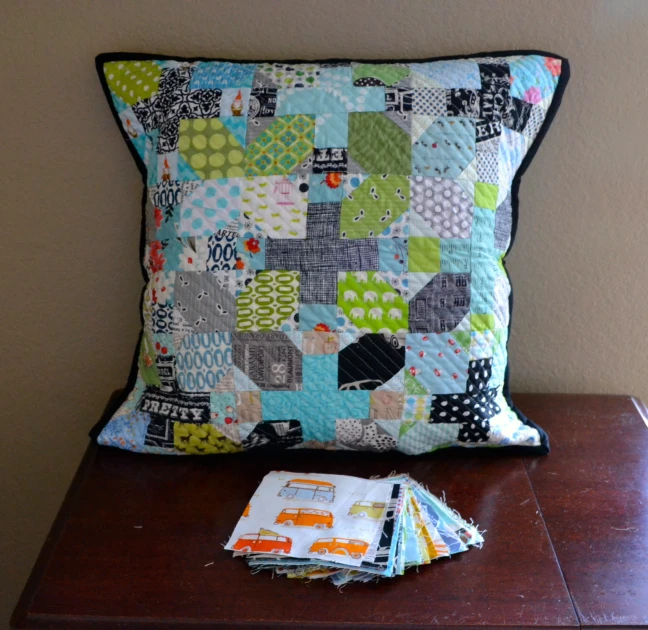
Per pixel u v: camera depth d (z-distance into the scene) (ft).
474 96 2.96
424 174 2.90
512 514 2.78
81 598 2.36
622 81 3.36
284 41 3.33
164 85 3.03
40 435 4.04
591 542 2.63
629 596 2.38
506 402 3.25
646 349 3.84
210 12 3.27
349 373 2.95
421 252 2.91
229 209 2.92
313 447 3.12
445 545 2.56
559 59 3.13
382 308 2.92
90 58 3.32
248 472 3.05
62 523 2.72
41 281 3.71
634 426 3.46
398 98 2.93
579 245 3.65
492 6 3.25
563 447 3.26
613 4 3.23
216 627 2.28
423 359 2.95
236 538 2.59
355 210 2.90
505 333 3.16
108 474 3.02
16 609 2.35
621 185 3.53
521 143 3.07
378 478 2.98
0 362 3.86
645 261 3.66
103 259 3.67
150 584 2.42
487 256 3.00
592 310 3.77
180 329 2.98
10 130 3.43
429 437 3.07
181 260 2.97
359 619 2.29
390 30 3.30
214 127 2.93
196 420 3.03
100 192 3.55
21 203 3.56
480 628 2.26
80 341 3.83
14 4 3.21
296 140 2.91
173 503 2.84
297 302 2.92
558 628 2.26
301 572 2.45
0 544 4.27
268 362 2.95
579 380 3.93
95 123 3.43
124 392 3.30
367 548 2.49
